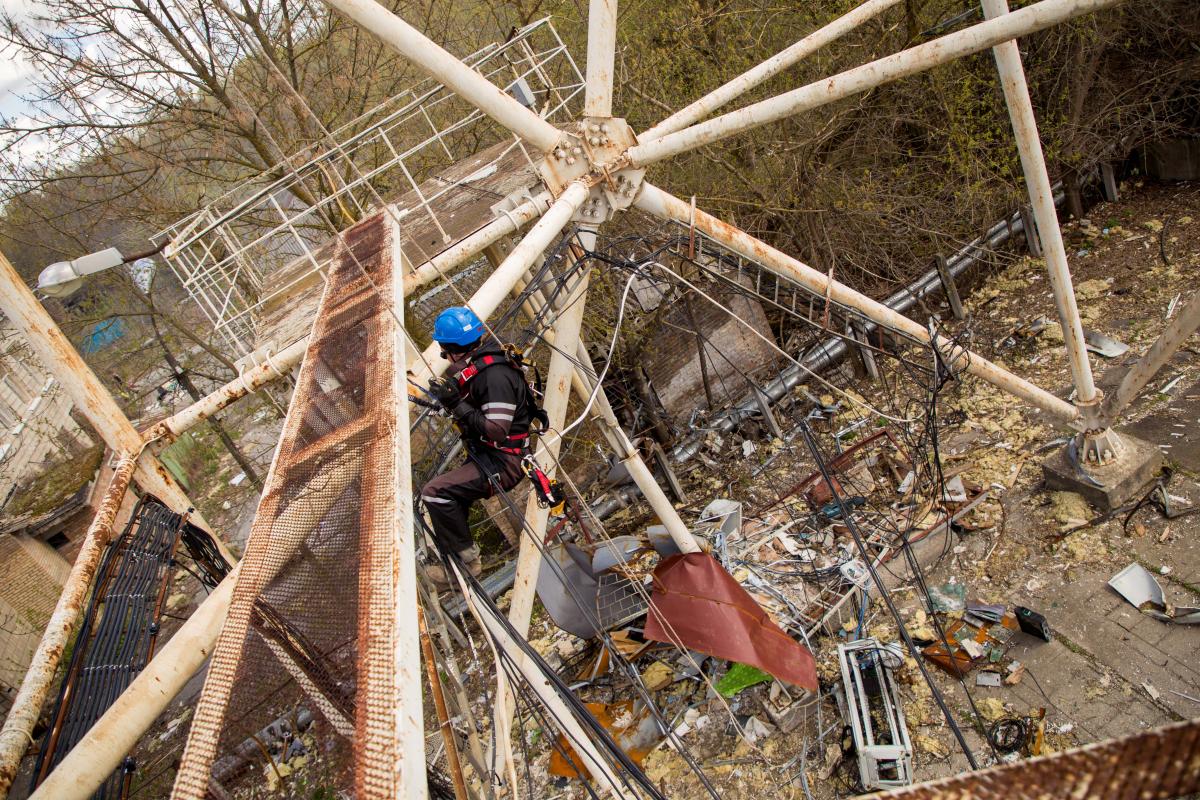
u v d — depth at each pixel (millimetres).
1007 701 9250
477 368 5352
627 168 7266
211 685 2775
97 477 19594
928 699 9555
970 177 16641
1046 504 11492
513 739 10852
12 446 20969
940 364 9141
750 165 16984
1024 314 16203
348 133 17438
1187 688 8641
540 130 6957
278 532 3496
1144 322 14398
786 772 9336
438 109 19328
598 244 14586
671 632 9305
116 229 21266
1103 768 1090
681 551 10555
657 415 16484
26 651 16219
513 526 14992
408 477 3482
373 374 4395
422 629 4715
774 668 9391
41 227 18500
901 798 1221
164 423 7551
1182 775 1027
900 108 17484
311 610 2854
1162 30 17531
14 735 3916
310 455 3967
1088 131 17188
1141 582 9859
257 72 16703
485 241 7430
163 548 6996
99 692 5441
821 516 12664
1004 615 10227
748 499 14367
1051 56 16531
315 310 8383
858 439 14562
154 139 16969
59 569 18359
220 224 9305
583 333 15781
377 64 17328
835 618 10938
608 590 11430
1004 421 13438
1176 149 17625
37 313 7008
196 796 2334
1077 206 18203
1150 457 10977
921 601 10891
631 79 16641
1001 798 1160
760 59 16078
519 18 16922
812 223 17531
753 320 17219
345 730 2281
